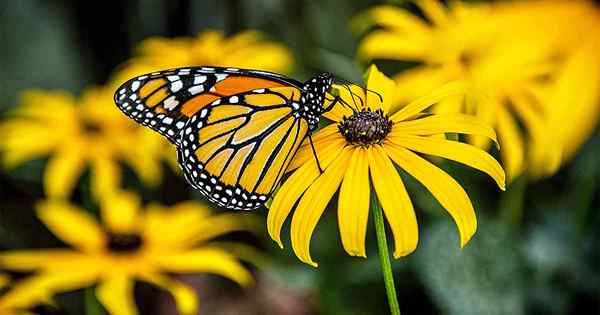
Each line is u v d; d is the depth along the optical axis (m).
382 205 0.52
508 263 0.67
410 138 0.54
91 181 0.76
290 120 0.55
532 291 0.70
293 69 0.80
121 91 0.55
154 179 0.77
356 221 0.52
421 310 0.73
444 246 0.68
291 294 0.79
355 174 0.53
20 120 0.79
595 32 0.60
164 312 0.80
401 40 0.69
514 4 0.62
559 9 0.61
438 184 0.52
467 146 0.53
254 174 0.56
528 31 0.61
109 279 0.66
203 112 0.56
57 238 0.82
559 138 0.59
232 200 0.56
